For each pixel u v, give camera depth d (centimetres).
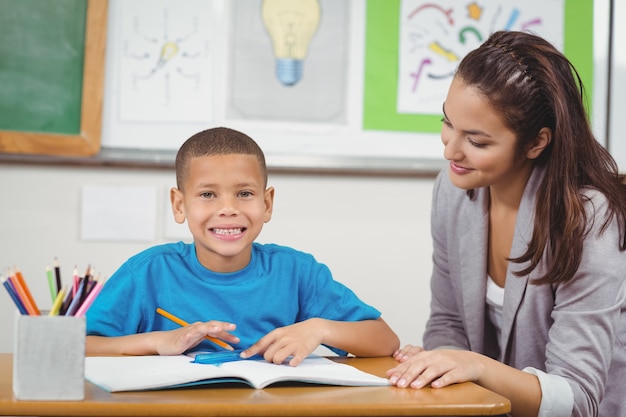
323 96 221
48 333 93
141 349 124
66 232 213
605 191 131
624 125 229
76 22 211
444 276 161
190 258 139
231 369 109
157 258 139
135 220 214
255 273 139
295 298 142
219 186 132
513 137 127
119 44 214
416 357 114
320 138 221
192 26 217
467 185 132
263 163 138
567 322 129
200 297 136
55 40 211
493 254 147
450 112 129
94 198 213
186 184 135
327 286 143
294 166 217
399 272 225
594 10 230
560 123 128
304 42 221
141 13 215
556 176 130
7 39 209
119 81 214
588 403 124
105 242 214
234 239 132
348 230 223
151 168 214
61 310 96
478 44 227
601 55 230
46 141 209
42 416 92
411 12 225
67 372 93
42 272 212
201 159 133
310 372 110
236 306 136
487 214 145
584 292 129
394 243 225
